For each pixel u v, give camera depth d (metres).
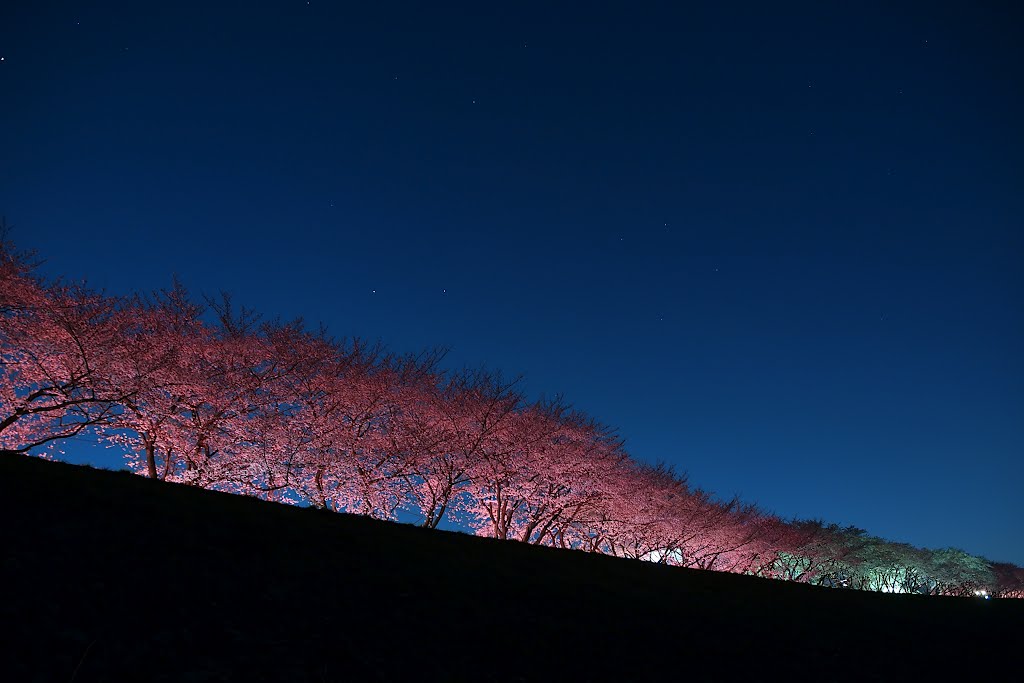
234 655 6.65
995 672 11.85
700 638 10.90
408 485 31.16
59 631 6.25
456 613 9.43
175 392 26.16
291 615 7.94
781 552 53.66
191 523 10.23
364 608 8.73
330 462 28.70
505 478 33.84
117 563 8.06
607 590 12.99
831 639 12.71
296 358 28.95
